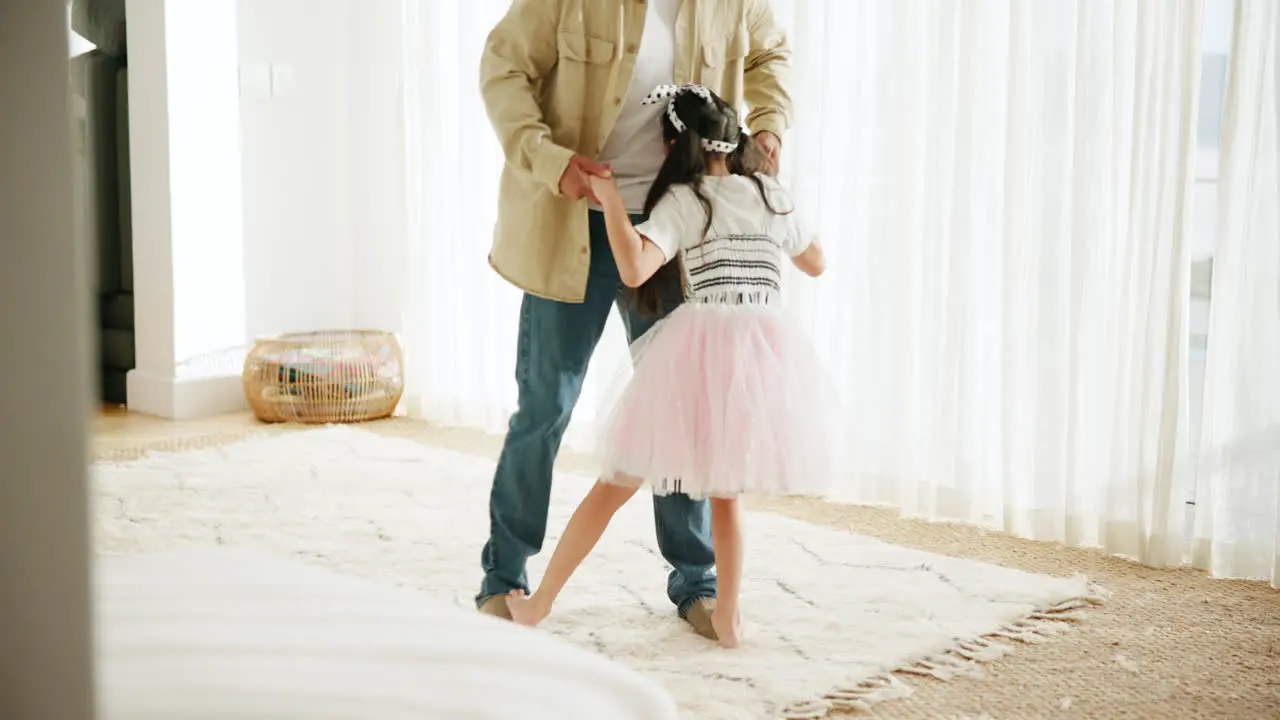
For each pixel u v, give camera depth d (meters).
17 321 0.39
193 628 0.57
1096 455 2.69
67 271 0.38
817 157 3.07
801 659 1.96
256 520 2.78
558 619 2.16
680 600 2.16
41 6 0.37
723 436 1.90
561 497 3.03
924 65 2.88
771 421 1.93
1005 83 2.77
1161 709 1.79
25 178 0.38
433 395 4.07
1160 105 2.48
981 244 2.83
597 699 0.56
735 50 2.16
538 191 2.02
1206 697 1.84
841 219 3.04
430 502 2.96
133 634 0.56
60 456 0.39
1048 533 2.73
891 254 2.95
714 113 2.00
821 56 3.02
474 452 3.60
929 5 2.84
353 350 3.98
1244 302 2.43
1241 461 2.46
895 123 2.91
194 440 3.65
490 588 2.13
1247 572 2.47
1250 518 2.46
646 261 1.89
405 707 0.52
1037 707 1.80
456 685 0.54
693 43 2.08
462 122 3.81
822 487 1.97
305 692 0.52
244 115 4.12
